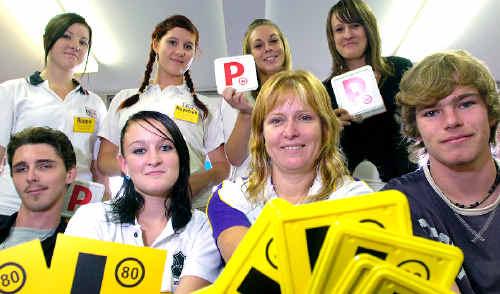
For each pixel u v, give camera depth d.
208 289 0.62
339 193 1.16
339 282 0.54
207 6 3.86
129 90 2.12
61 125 1.99
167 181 1.25
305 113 1.17
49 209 1.49
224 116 2.20
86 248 0.80
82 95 2.11
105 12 3.91
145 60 4.48
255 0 3.57
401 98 1.18
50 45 1.98
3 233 1.48
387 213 0.57
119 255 0.81
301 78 1.20
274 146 1.17
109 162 1.95
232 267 0.61
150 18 3.98
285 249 0.56
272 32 2.12
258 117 1.22
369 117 1.93
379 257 0.54
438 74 1.07
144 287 0.81
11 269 0.79
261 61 2.12
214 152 2.10
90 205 1.35
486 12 3.72
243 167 2.01
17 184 1.46
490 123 1.15
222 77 1.79
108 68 4.62
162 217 1.32
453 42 4.17
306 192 1.22
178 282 1.23
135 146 1.25
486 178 1.12
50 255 1.43
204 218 1.36
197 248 1.25
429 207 1.16
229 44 4.16
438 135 1.08
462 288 1.06
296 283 0.57
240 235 1.11
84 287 0.79
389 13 3.99
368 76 1.76
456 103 1.07
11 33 3.89
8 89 1.95
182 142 1.29
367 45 1.96
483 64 1.13
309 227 0.56
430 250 0.54
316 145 1.18
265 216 0.58
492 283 1.07
